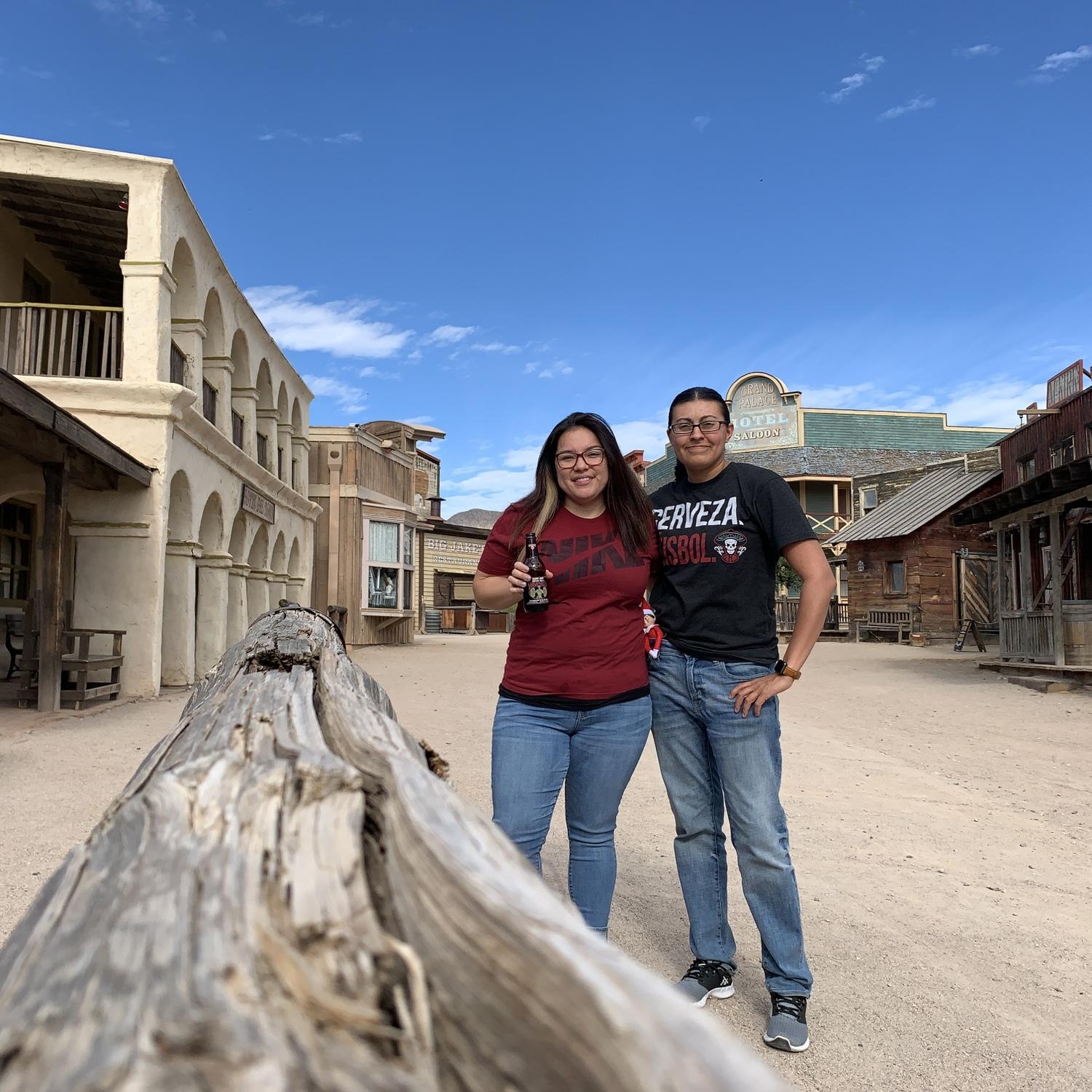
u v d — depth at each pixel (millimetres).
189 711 2514
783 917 2516
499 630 33469
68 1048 663
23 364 9758
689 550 2689
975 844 4492
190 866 932
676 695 2707
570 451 2533
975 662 15906
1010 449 18328
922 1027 2549
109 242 12500
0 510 11844
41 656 8125
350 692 2033
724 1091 524
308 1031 692
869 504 29641
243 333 13469
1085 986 2854
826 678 13250
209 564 12297
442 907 805
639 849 4355
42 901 1015
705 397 2729
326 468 20719
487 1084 693
